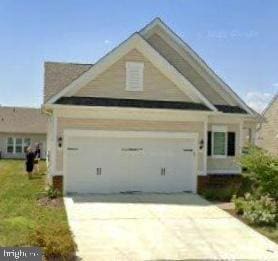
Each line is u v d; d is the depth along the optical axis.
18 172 31.86
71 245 11.91
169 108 21.72
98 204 18.97
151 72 22.25
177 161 22.47
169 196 21.28
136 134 21.94
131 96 22.03
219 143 24.11
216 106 24.31
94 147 21.53
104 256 12.41
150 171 22.20
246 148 23.08
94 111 21.31
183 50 24.53
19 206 18.16
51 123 23.08
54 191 20.42
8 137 49.66
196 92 22.47
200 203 19.77
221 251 13.15
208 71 24.47
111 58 21.70
